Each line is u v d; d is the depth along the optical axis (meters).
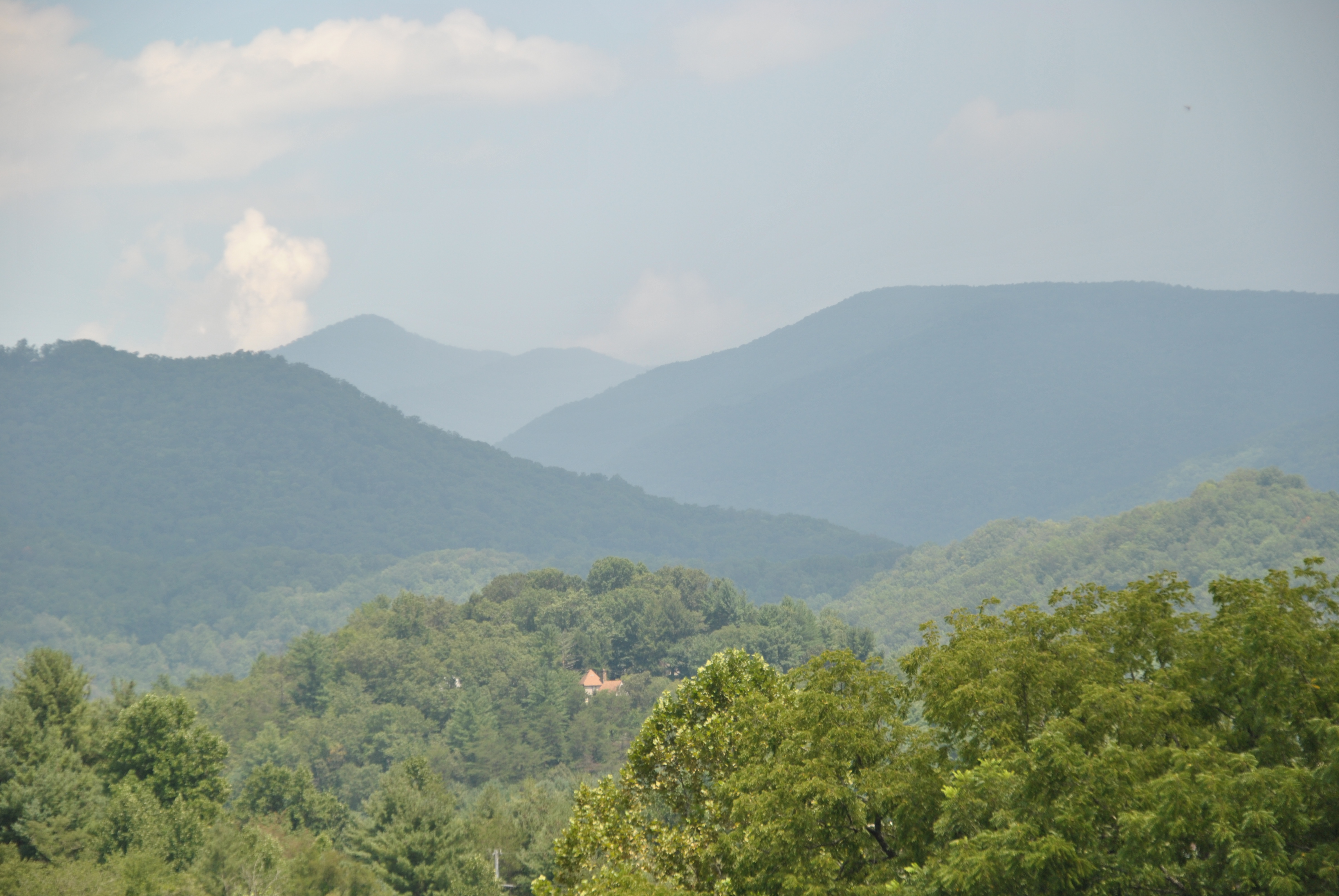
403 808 67.31
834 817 20.80
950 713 20.12
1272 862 14.91
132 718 69.62
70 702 69.44
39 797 56.22
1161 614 20.92
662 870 27.09
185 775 69.12
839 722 21.64
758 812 21.28
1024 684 19.91
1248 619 18.08
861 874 20.80
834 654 24.05
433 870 63.81
